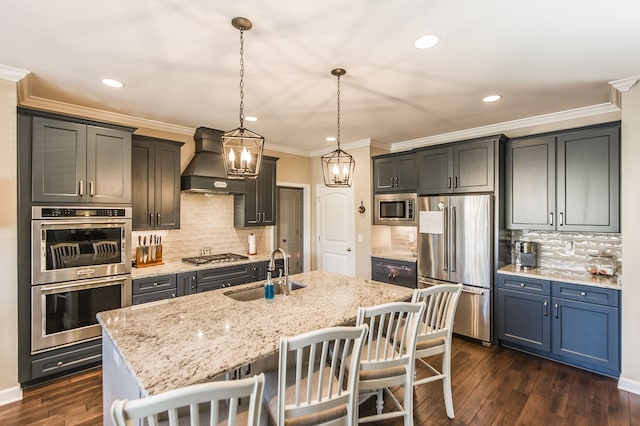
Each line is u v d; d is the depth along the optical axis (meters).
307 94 2.91
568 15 1.75
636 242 2.58
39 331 2.62
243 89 2.78
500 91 2.86
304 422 1.49
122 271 3.07
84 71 2.44
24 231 2.56
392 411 2.33
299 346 1.36
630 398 2.50
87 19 1.78
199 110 3.37
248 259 4.16
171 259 3.99
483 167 3.63
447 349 2.26
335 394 1.57
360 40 2.01
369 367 1.84
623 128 2.63
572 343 2.99
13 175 2.46
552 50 2.13
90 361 2.88
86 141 2.85
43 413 2.31
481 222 3.54
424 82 2.65
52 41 2.01
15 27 1.85
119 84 2.69
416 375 2.86
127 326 1.79
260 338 1.63
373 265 4.68
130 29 1.88
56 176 2.69
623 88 2.63
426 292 2.15
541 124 3.63
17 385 2.48
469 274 3.62
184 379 1.25
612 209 2.95
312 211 5.66
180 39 2.00
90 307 2.88
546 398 2.50
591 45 2.06
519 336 3.33
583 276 3.13
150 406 0.93
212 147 4.05
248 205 4.50
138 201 3.46
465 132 4.22
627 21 1.80
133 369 1.32
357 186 4.91
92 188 2.88
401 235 5.02
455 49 2.12
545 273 3.29
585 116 3.37
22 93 2.74
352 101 3.11
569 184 3.19
